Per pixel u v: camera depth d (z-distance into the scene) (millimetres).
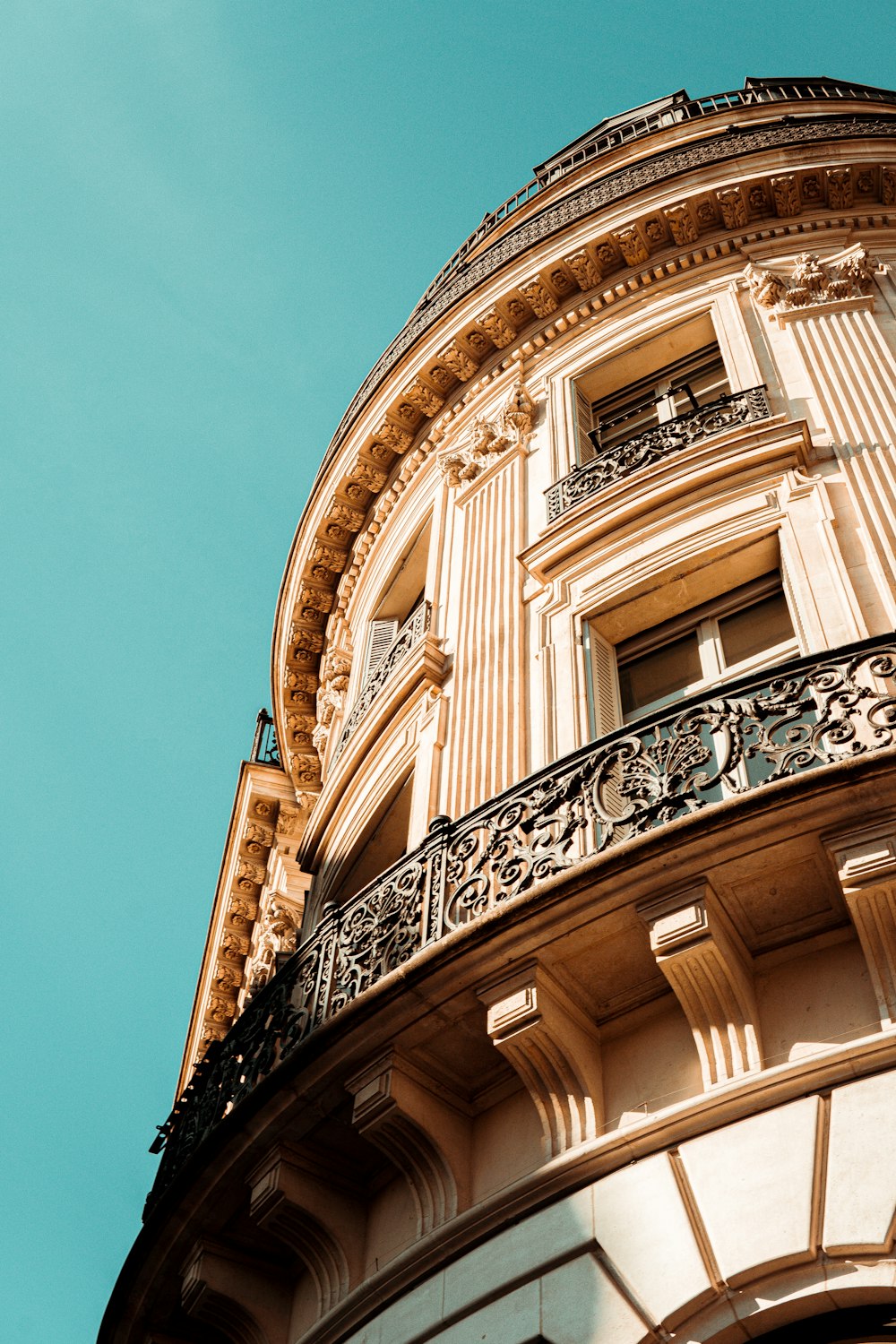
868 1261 8445
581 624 15188
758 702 10922
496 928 10398
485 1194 10328
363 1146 11367
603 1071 10438
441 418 21391
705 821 9914
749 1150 9219
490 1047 10852
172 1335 12562
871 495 14305
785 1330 8594
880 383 16141
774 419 15617
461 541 18219
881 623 12758
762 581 14766
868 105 24828
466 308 21312
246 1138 11344
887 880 9539
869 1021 9547
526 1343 9031
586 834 11477
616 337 19734
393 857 17109
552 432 18922
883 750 9641
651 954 10367
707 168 20094
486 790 13859
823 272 18438
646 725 11352
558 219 21375
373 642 19688
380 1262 10727
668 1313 8711
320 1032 10969
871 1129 8922
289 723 25391
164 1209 11914
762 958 10352
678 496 15609
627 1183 9508
